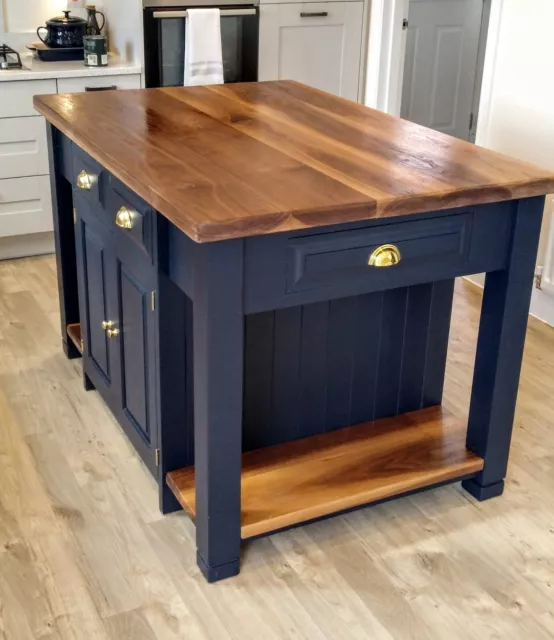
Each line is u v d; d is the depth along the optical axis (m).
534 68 3.16
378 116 2.42
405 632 1.84
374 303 2.23
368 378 2.33
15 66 3.55
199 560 1.99
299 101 2.57
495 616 1.89
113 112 2.38
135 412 2.28
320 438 2.30
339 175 1.86
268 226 1.62
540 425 2.62
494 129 3.40
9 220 3.65
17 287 3.49
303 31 4.05
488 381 2.13
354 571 2.01
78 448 2.45
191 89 2.69
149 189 1.75
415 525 2.17
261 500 2.03
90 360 2.62
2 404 2.65
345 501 2.05
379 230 1.78
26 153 3.58
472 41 5.17
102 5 3.98
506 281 2.00
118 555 2.04
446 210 1.84
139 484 2.30
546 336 3.19
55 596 1.91
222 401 1.78
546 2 3.04
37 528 2.12
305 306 2.14
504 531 2.16
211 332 1.71
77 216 2.48
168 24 3.77
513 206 1.92
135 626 1.84
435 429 2.35
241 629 1.83
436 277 1.91
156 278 1.92
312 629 1.84
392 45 4.16
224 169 1.88
